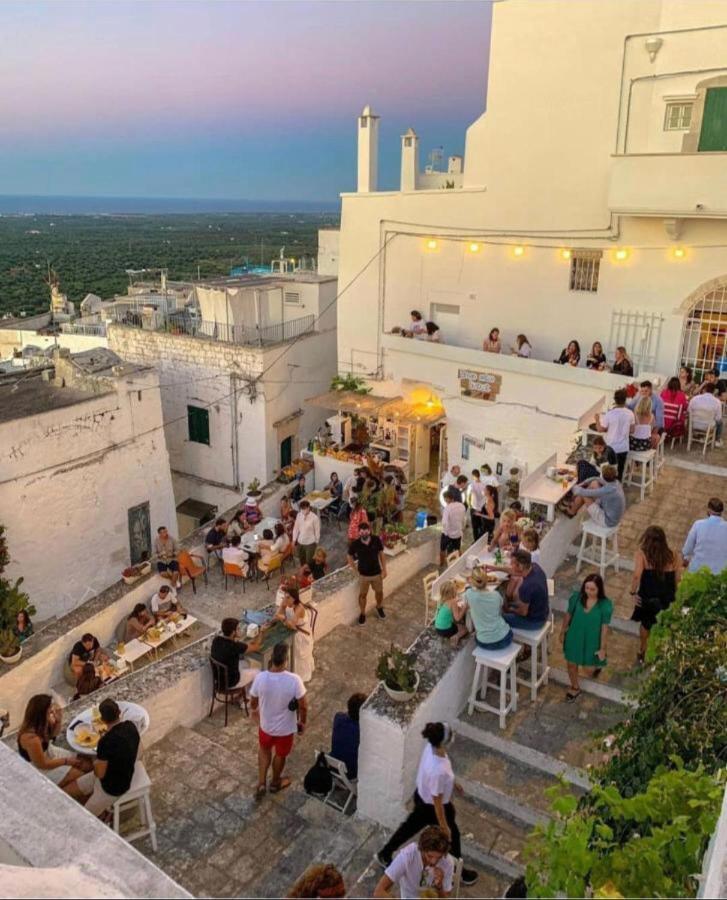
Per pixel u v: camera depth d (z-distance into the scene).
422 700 7.05
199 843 6.79
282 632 9.22
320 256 33.31
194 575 15.42
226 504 24.00
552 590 9.16
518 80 18.12
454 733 7.73
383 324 22.02
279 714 7.14
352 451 20.78
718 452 13.85
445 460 21.50
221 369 23.02
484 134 18.94
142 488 18.80
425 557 13.59
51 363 20.05
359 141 22.25
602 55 16.88
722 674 5.42
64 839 3.21
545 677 8.23
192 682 8.57
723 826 3.59
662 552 8.10
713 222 16.11
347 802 7.41
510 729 7.63
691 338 17.12
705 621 5.82
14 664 11.44
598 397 17.38
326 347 25.69
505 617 7.99
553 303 18.91
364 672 9.97
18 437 15.53
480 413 19.75
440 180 29.25
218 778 7.64
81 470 17.02
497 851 6.49
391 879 5.66
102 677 11.55
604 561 10.07
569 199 18.02
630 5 16.33
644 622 8.27
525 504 11.27
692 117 15.41
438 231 20.28
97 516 17.64
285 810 7.24
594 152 17.44
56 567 16.80
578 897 3.64
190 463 24.59
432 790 5.99
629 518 11.59
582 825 3.99
